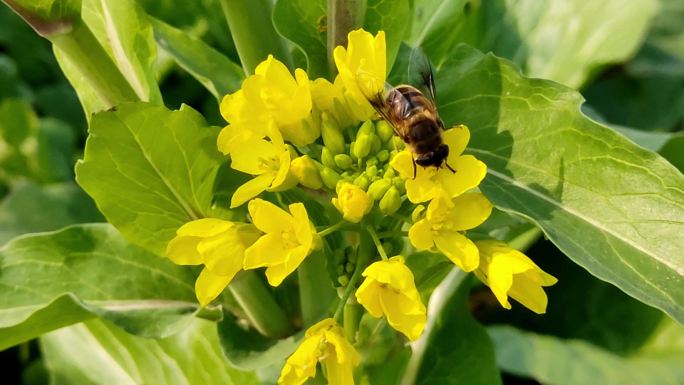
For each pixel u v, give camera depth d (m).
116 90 0.21
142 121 0.19
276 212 0.18
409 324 0.18
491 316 0.35
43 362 0.36
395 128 0.19
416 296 0.18
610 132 0.19
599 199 0.19
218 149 0.19
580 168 0.20
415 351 0.26
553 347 0.28
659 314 0.30
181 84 0.41
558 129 0.20
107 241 0.23
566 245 0.19
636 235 0.19
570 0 0.32
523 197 0.20
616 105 0.41
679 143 0.29
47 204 0.37
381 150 0.19
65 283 0.23
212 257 0.19
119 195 0.20
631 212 0.19
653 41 0.40
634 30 0.30
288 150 0.19
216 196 0.21
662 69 0.40
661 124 0.40
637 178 0.19
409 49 0.23
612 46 0.30
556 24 0.32
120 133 0.19
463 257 0.18
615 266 0.19
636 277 0.19
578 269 0.33
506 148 0.20
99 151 0.19
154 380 0.27
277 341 0.22
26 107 0.40
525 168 0.20
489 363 0.26
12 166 0.40
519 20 0.32
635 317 0.31
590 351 0.28
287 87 0.19
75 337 0.28
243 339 0.22
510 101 0.20
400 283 0.18
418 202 0.18
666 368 0.28
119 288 0.23
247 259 0.18
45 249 0.23
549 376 0.27
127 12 0.20
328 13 0.20
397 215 0.19
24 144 0.40
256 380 0.26
